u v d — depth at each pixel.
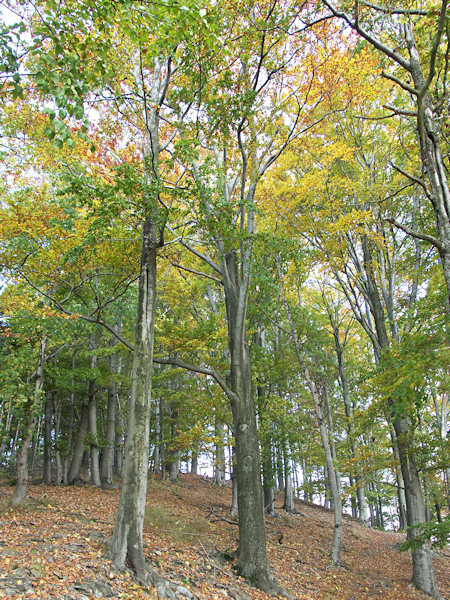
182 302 16.75
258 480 8.85
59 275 10.16
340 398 22.84
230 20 8.91
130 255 9.80
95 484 17.98
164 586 6.20
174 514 13.52
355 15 6.30
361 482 12.68
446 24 5.98
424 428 17.44
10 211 9.52
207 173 7.39
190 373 20.52
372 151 12.91
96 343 18.70
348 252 13.45
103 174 9.98
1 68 4.57
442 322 6.82
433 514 25.45
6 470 22.31
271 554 11.63
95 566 6.00
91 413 18.89
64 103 4.59
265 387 16.66
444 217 5.90
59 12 5.01
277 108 10.64
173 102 9.56
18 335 11.48
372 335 13.02
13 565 5.52
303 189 11.89
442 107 6.63
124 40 8.30
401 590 10.48
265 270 10.97
